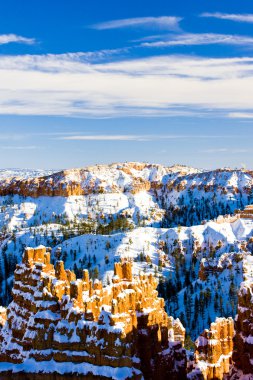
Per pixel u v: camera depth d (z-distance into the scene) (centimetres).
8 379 6053
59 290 6494
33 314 6644
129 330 5866
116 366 5647
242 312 6619
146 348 6388
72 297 6222
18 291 7425
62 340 5947
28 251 7456
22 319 7038
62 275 7162
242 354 6556
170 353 6881
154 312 6606
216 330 7625
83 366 5791
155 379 6512
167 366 6762
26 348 6397
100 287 6494
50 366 5931
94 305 6144
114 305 5797
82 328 5897
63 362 5928
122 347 5678
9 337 7075
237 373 6719
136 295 6494
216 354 7531
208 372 7388
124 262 6962
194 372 7362
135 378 5712
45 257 7462
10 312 7488
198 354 7675
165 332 6881
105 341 5741
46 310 6334
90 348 5791
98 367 5722
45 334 6138
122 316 5850
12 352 6706
